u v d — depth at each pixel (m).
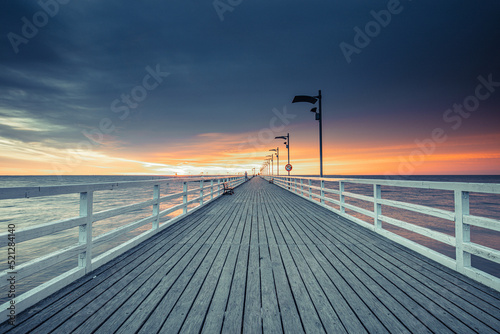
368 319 2.09
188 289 2.63
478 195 42.50
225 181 15.80
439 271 3.08
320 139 11.12
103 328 1.95
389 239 4.62
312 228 5.60
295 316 2.14
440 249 9.46
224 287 2.69
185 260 3.53
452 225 15.36
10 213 23.62
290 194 15.03
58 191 2.46
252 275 3.01
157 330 1.94
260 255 3.75
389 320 2.07
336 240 4.58
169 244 4.34
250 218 6.87
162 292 2.56
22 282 6.71
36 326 1.95
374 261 3.46
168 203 26.09
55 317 2.08
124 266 3.28
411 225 3.92
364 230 5.39
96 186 3.14
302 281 2.84
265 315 2.16
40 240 11.82
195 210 8.08
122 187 3.63
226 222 6.30
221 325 2.01
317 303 2.35
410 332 1.92
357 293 2.54
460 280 2.80
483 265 7.91
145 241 4.52
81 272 2.91
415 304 2.32
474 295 2.46
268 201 11.16
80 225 2.91
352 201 30.12
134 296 2.47
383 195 40.62
